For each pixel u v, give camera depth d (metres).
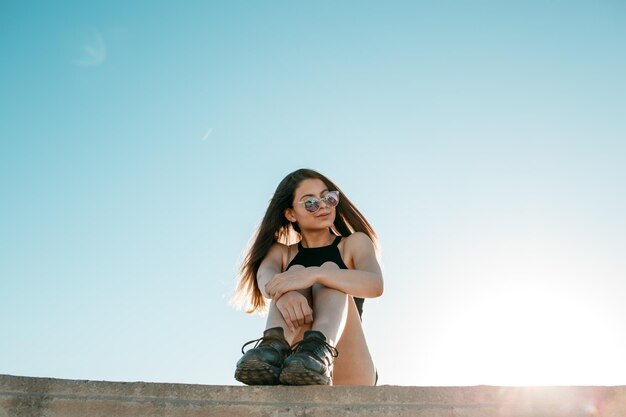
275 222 4.26
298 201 4.21
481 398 2.81
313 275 3.51
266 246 4.21
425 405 2.79
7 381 2.80
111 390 2.83
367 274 3.59
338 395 2.82
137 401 2.80
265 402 2.81
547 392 2.81
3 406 2.75
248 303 4.26
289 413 2.78
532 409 2.79
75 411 2.78
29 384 2.81
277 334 3.25
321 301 3.49
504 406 2.79
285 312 3.38
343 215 4.44
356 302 4.06
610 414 2.76
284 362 2.99
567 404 2.79
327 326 3.30
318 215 4.16
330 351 3.14
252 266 4.21
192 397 2.82
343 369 3.69
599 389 2.81
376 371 3.88
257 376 3.04
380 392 2.82
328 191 4.25
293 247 4.26
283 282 3.50
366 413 2.77
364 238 4.07
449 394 2.82
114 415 2.78
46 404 2.79
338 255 4.06
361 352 3.71
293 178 4.31
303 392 2.83
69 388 2.83
